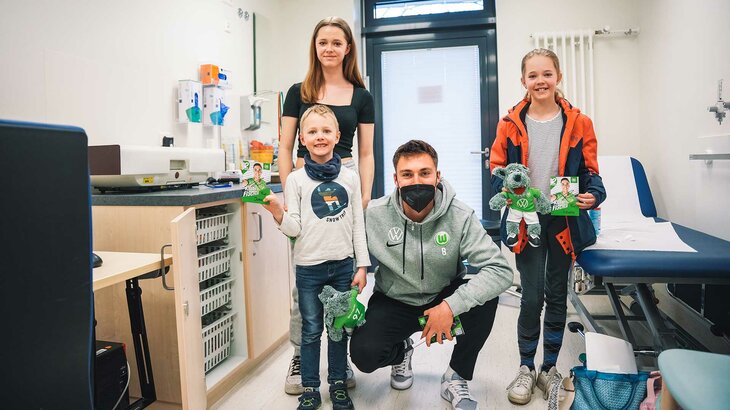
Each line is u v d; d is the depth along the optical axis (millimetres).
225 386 1818
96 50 2055
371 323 1538
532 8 3443
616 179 2816
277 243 2229
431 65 3830
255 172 1446
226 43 2980
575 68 3381
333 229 1560
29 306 639
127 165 1683
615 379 1352
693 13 2447
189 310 1302
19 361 632
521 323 1724
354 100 1790
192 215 1352
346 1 3549
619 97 3359
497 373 1913
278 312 2240
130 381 1671
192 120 2537
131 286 1373
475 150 3809
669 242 1848
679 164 2637
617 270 1574
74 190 698
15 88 1718
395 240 1565
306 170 1589
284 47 3654
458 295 1410
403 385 1780
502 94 3514
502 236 1700
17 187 606
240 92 3133
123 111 2195
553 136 1648
